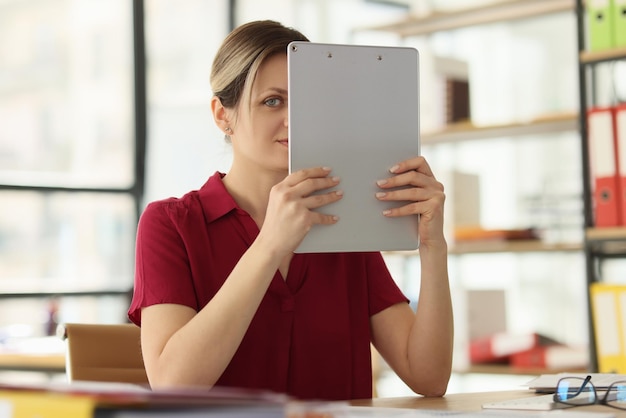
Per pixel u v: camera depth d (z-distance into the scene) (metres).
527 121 3.38
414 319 1.65
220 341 1.33
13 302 4.00
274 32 1.55
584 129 3.06
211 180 1.62
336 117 1.39
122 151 4.32
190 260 1.52
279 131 1.52
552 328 4.20
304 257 1.58
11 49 4.13
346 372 1.58
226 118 1.60
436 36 4.13
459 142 3.79
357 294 1.63
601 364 2.94
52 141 4.19
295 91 1.38
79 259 4.18
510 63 4.21
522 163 4.24
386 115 1.41
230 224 1.57
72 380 1.69
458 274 4.42
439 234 1.48
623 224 2.94
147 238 1.53
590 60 3.04
